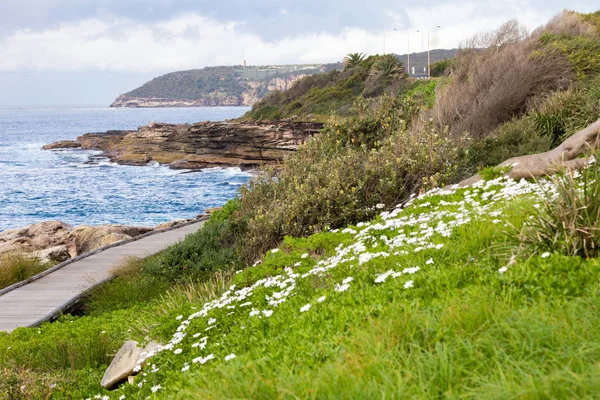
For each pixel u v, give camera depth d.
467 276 5.53
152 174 70.81
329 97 79.50
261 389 3.62
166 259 16.30
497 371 3.36
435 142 15.87
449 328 4.00
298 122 71.38
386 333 4.07
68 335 11.59
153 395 5.46
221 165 75.25
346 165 15.63
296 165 17.52
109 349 10.43
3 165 83.00
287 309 6.45
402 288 5.55
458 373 3.41
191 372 5.61
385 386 3.22
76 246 25.06
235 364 4.54
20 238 25.36
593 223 5.75
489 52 26.53
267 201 16.86
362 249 7.99
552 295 4.58
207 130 76.50
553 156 11.09
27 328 12.38
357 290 6.14
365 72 82.19
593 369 3.08
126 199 51.50
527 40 27.00
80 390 8.55
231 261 15.26
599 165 6.88
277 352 4.75
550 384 3.04
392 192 14.81
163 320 8.34
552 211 6.15
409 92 44.72
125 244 22.53
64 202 50.28
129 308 14.41
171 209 46.16
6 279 18.48
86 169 77.19
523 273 5.07
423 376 3.44
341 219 14.64
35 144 128.62
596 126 10.80
